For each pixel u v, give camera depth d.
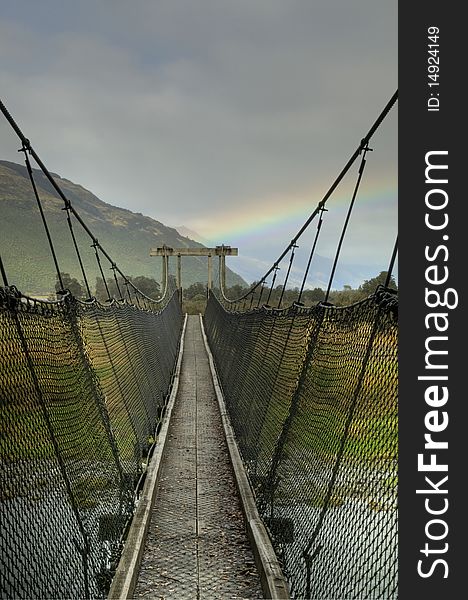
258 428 5.55
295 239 6.54
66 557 2.78
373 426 2.52
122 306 6.57
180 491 5.40
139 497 5.03
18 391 2.34
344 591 2.60
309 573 3.09
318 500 3.33
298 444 3.97
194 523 4.63
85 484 3.40
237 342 9.58
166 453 6.73
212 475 5.89
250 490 5.07
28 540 2.26
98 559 3.51
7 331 2.27
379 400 2.47
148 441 6.95
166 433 7.25
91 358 4.35
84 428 3.55
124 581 3.38
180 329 23.27
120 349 5.86
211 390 11.19
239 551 4.11
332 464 3.17
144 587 3.59
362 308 2.78
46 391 2.81
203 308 37.78
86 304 4.43
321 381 3.59
